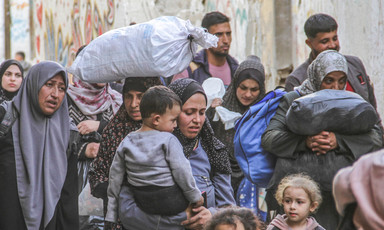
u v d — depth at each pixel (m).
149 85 8.04
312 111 7.34
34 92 7.66
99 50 8.20
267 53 15.82
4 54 23.16
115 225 7.05
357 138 7.42
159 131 6.86
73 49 18.67
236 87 9.60
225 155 7.65
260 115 8.05
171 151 6.70
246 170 8.01
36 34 22.47
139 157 6.70
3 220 7.52
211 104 9.70
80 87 9.45
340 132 7.41
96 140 9.11
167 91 6.90
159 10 15.38
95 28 16.97
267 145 7.69
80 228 8.75
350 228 3.92
